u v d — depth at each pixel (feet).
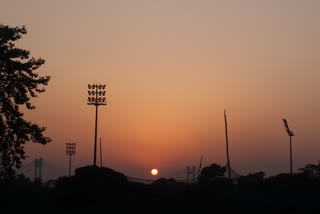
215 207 181.47
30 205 190.90
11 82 122.93
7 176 124.57
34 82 124.67
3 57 120.47
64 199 193.16
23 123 124.16
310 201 175.22
